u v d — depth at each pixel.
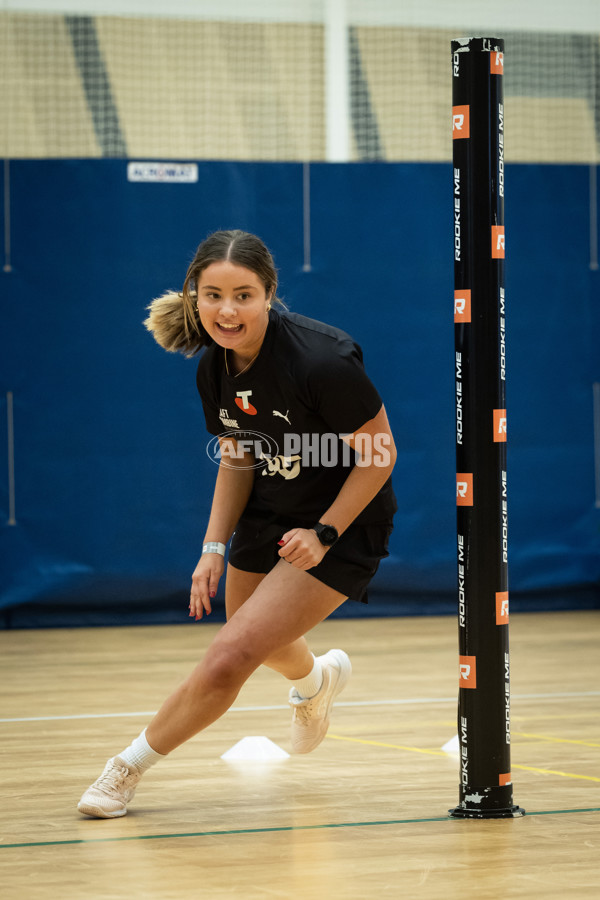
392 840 7.59
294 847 7.45
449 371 22.56
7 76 23.20
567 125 25.14
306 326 8.05
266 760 10.33
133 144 23.75
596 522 23.11
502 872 6.85
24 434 21.33
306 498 8.41
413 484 22.38
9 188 21.28
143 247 21.61
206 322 7.79
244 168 21.92
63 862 7.14
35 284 21.34
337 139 24.52
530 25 25.03
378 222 22.30
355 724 12.21
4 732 11.92
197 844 7.54
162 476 21.70
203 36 23.98
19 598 21.27
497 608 8.13
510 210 22.80
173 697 8.16
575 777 9.56
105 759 10.54
